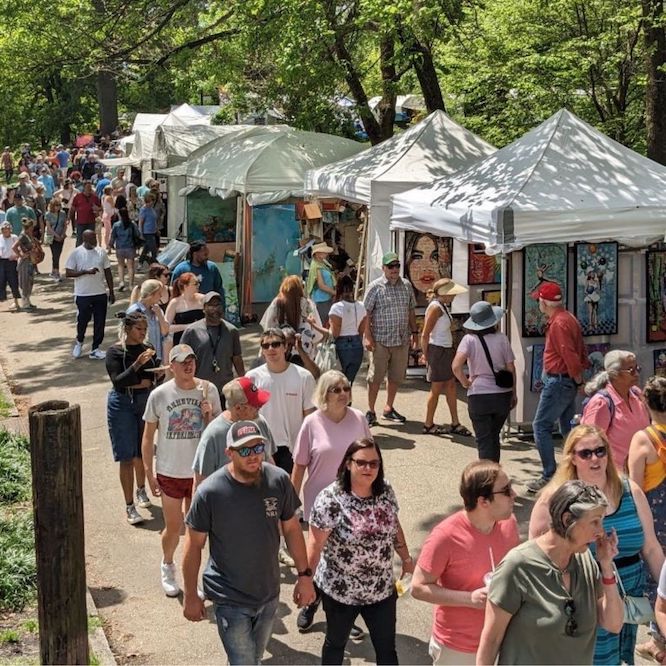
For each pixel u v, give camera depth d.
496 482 6.46
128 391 11.66
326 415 9.16
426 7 19.52
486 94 25.25
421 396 17.23
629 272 15.19
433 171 18.92
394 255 15.23
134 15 27.23
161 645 9.03
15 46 28.09
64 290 28.66
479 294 17.50
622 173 15.13
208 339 12.05
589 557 5.84
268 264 23.61
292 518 7.30
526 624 5.62
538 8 23.89
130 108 73.69
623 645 7.39
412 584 6.65
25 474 13.19
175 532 9.95
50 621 6.67
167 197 33.66
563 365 12.30
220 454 8.72
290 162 23.30
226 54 26.97
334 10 22.56
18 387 18.83
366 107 24.86
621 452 9.36
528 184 14.75
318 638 9.04
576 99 24.27
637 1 22.23
